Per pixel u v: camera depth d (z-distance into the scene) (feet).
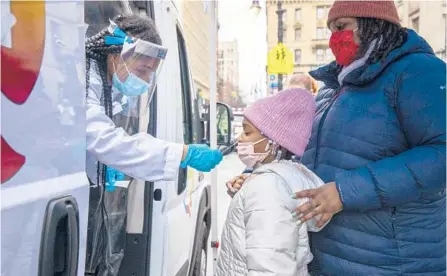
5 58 3.22
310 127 6.31
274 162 6.23
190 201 11.22
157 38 6.55
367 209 6.09
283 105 6.13
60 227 3.99
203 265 13.79
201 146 6.49
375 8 6.22
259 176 5.94
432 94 5.93
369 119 6.27
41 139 3.68
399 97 6.10
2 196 3.20
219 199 24.90
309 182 6.18
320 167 6.73
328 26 6.86
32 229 3.55
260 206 5.68
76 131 4.36
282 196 5.75
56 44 3.94
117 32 6.27
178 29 10.75
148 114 7.93
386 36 6.25
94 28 7.34
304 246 6.15
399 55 6.14
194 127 12.05
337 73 7.13
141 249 7.79
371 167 5.98
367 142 6.27
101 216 6.97
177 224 9.52
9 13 3.27
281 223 5.63
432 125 5.89
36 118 3.61
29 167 3.51
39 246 3.64
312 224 6.36
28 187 3.51
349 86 6.64
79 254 4.36
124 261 7.77
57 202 3.86
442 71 6.04
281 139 6.11
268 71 19.25
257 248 5.55
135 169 5.97
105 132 5.75
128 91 6.51
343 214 6.44
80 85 4.46
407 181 5.82
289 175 5.95
